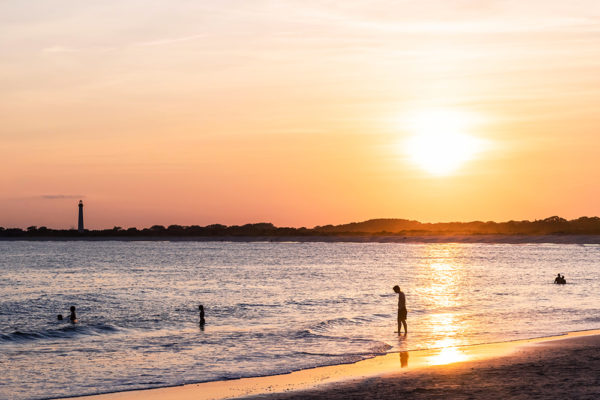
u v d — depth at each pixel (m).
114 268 109.38
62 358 24.75
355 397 16.62
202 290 64.69
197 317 40.69
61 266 116.75
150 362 23.69
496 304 45.62
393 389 17.39
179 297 56.94
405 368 21.22
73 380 20.50
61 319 40.25
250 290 64.25
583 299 48.53
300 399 16.73
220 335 30.91
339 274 91.94
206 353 25.61
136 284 74.12
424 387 17.44
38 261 137.25
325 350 25.77
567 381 17.42
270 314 42.09
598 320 34.41
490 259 149.25
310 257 164.88
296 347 26.72
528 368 19.58
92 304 51.53
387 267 113.69
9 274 94.12
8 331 33.69
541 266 112.81
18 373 21.67
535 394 15.98
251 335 30.64
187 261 137.62
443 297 53.59
